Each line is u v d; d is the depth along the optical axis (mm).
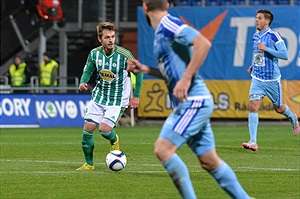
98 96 26781
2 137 45031
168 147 15930
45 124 56969
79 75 70812
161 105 57719
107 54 26375
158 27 16172
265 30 33125
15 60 61844
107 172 25828
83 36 69625
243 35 56156
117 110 26797
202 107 16016
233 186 16406
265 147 36469
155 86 57719
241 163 28766
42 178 24203
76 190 21578
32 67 70375
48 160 30344
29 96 56969
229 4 64688
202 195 20562
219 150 34500
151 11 16312
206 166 16531
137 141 40938
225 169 16406
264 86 33219
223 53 56500
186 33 15680
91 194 20844
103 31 26109
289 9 55281
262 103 56594
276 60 33281
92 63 26734
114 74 26484
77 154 33094
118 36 66812
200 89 16109
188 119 15930
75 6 68875
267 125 56781
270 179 23875
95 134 48625
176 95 15531
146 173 25531
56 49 71438
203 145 16422
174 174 15930
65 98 57406
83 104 57500
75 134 47719
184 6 62562
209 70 56875
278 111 34938
